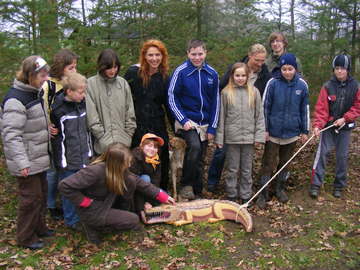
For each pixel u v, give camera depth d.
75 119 4.35
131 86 5.07
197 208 4.78
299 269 3.86
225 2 7.91
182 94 5.06
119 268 3.88
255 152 7.19
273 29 8.09
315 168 5.40
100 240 4.41
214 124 5.08
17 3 5.80
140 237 4.45
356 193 5.52
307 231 4.54
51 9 5.98
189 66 4.99
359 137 7.70
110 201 4.31
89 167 4.16
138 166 4.78
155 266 3.90
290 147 5.32
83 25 6.35
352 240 4.34
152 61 4.90
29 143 4.05
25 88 3.97
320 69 8.12
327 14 8.10
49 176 4.78
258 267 3.89
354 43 8.52
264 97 5.25
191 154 4.96
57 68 4.57
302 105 5.23
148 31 7.23
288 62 5.02
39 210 4.23
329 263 3.95
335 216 4.86
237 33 8.03
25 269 3.84
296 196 5.46
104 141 4.59
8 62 5.77
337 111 5.29
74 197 4.10
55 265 3.94
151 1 7.27
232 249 4.20
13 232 4.57
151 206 4.77
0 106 4.26
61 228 4.70
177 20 7.48
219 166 5.68
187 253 4.14
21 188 4.13
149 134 4.79
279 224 4.71
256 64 5.46
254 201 5.37
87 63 6.05
